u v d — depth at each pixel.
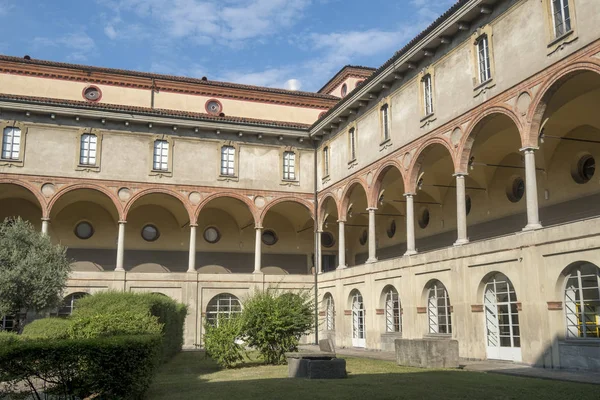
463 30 23.31
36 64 36.09
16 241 23.70
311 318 22.34
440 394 12.14
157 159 34.47
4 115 31.80
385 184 32.56
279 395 12.43
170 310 23.66
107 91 37.62
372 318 29.16
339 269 33.09
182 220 38.41
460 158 23.05
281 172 36.66
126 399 11.58
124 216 33.06
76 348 11.05
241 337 21.34
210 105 39.84
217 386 14.34
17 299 22.25
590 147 23.02
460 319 22.16
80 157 32.84
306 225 41.47
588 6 17.53
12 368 10.72
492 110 21.41
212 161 35.44
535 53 19.56
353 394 12.33
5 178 31.20
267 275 35.38
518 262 19.41
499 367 18.25
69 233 36.22
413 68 26.77
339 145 34.28
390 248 37.62
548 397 11.67
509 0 20.94
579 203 23.47
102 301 19.16
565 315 17.75
